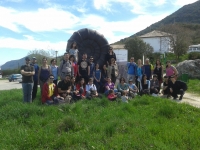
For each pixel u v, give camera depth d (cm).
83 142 557
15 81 4294
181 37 5291
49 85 958
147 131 619
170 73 1197
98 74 1220
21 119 705
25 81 943
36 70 1068
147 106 906
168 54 5728
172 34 5581
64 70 1066
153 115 780
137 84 1266
